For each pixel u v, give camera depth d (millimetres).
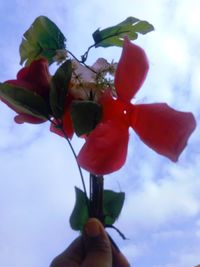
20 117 279
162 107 245
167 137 242
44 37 291
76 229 286
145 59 246
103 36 294
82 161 234
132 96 248
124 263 279
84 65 275
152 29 298
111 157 236
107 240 271
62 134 282
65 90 263
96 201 271
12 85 258
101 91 267
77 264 276
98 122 252
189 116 241
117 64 257
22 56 294
